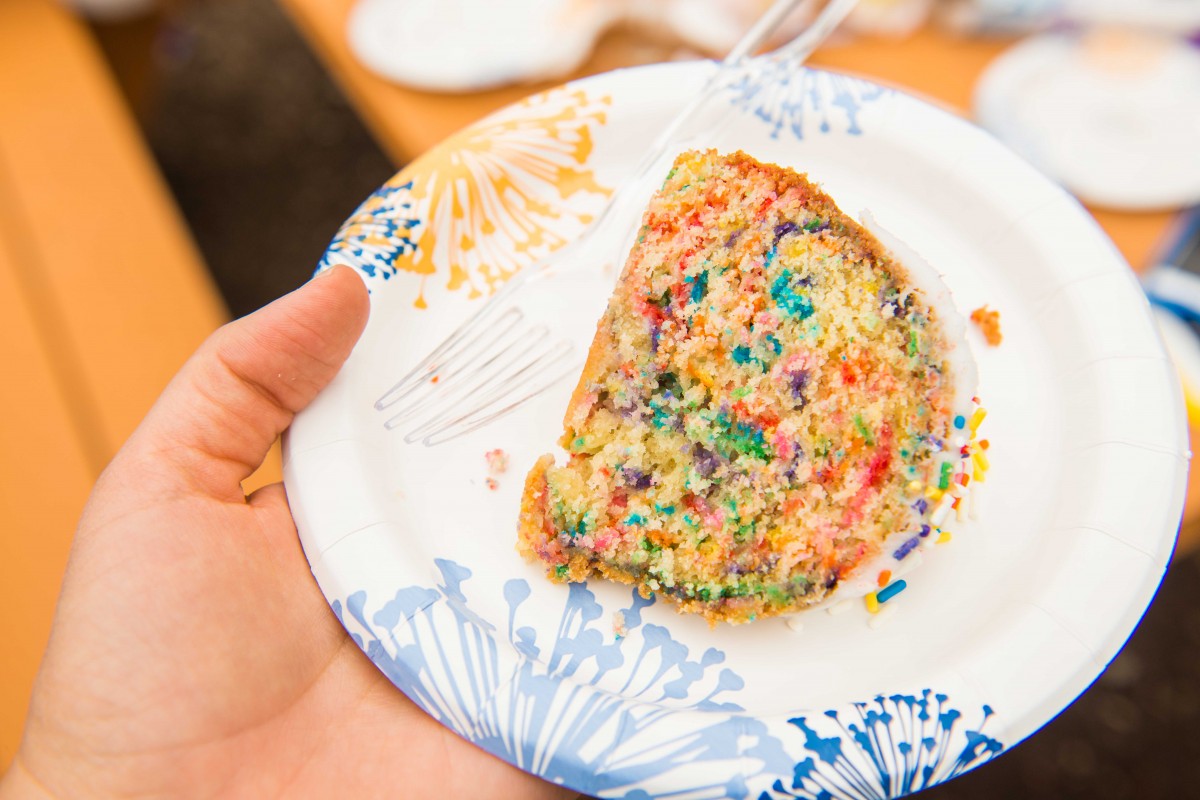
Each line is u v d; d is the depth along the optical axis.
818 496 0.30
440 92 0.42
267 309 0.30
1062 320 0.31
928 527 0.30
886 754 0.27
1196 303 0.36
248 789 0.29
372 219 0.33
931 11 0.42
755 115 0.34
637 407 0.31
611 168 0.35
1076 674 0.28
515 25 0.42
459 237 0.34
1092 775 0.50
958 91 0.41
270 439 0.31
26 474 0.38
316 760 0.29
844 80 0.34
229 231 0.74
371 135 0.79
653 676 0.29
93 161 0.44
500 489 0.31
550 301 0.33
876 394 0.30
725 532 0.30
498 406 0.32
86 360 0.40
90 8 0.60
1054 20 0.41
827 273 0.31
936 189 0.33
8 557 0.37
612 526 0.30
